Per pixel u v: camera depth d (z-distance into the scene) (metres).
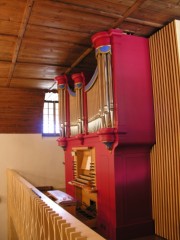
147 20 3.49
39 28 3.58
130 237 3.46
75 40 3.98
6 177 6.82
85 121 4.57
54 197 4.56
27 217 3.15
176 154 3.33
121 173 3.54
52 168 7.30
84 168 4.86
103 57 3.59
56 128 7.50
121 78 3.58
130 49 3.71
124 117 3.52
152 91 3.78
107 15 3.32
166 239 3.41
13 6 3.04
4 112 6.65
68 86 5.48
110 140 3.46
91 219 3.97
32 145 7.17
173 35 3.43
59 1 2.98
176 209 3.29
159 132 3.62
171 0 3.04
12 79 5.74
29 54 4.43
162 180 3.55
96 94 4.02
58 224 1.81
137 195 3.61
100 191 3.90
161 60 3.63
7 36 3.75
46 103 7.47
